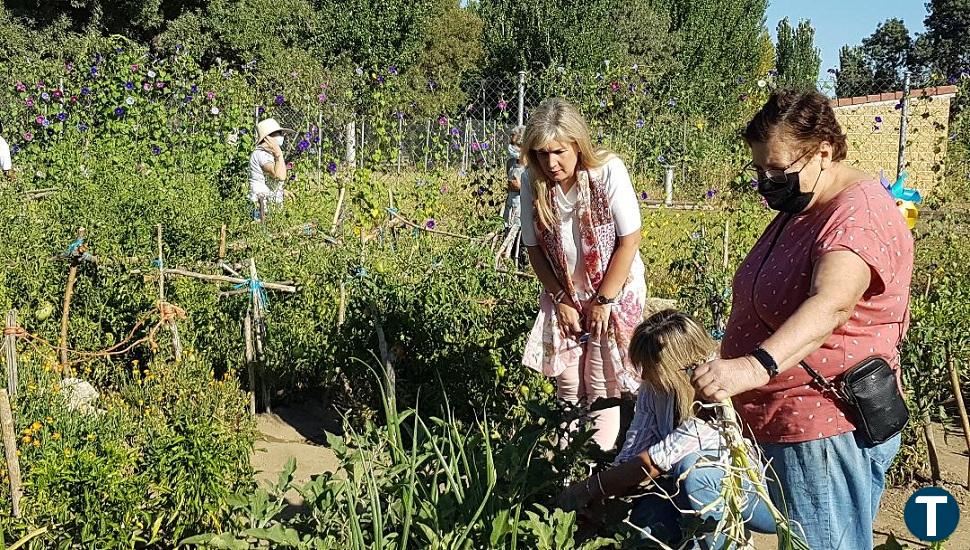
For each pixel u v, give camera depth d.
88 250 6.13
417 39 29.27
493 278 5.61
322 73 19.28
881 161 14.82
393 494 2.93
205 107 13.21
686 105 13.90
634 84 13.00
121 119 12.92
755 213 8.53
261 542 3.23
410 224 7.62
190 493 3.33
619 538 2.66
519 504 2.66
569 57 26.34
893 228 2.37
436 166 11.12
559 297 3.97
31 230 7.02
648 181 12.90
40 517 3.30
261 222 8.77
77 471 3.26
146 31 29.77
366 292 5.06
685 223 10.32
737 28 37.91
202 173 12.52
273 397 5.61
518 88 12.20
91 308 5.88
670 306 6.90
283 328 5.75
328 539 2.66
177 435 3.46
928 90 11.70
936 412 4.93
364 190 6.93
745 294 2.64
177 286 5.86
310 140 13.44
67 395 4.70
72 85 13.23
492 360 4.80
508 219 8.05
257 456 4.69
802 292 2.45
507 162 8.03
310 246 7.37
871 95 14.77
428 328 4.99
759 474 2.32
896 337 2.48
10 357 4.42
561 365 4.02
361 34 28.05
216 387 5.17
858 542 2.53
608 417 3.98
